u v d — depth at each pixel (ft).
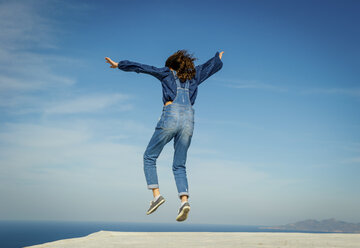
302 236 14.03
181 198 11.96
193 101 12.42
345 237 13.70
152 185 11.98
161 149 12.21
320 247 9.50
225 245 9.96
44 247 9.57
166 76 11.85
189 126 11.89
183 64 11.86
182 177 12.10
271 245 9.98
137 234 14.28
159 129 11.81
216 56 13.41
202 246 9.60
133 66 11.75
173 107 11.70
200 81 12.73
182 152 12.12
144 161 12.23
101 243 10.54
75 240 11.50
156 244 10.19
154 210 11.86
